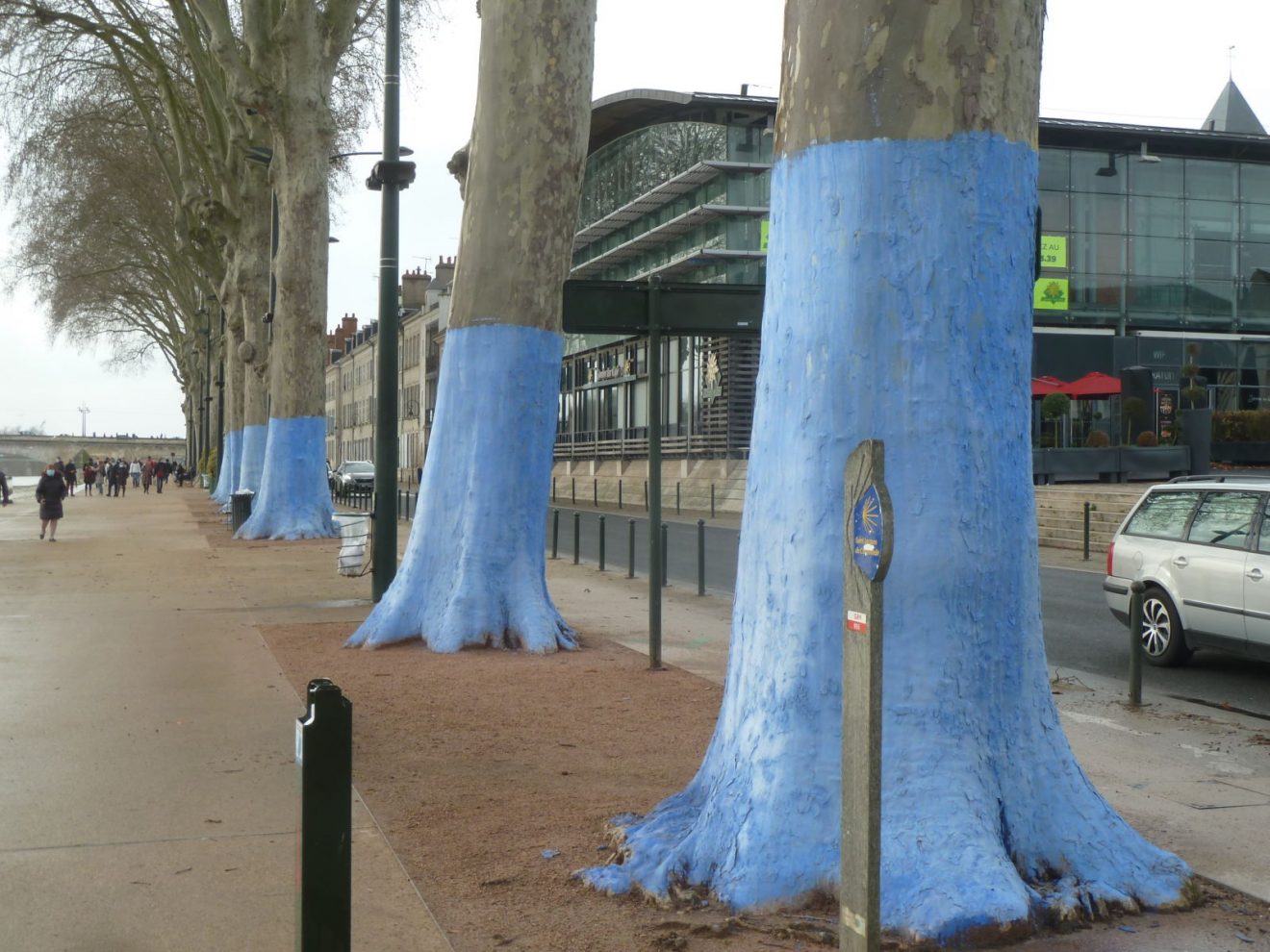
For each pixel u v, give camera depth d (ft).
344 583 59.88
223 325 184.14
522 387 39.17
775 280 16.81
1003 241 16.22
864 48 15.89
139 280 302.04
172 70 152.66
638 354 178.70
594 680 32.58
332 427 441.68
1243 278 157.07
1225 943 14.20
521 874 16.62
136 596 53.62
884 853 14.62
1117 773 23.48
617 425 190.39
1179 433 124.06
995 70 16.06
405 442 315.17
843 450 15.79
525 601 38.52
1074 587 59.52
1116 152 152.35
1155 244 154.40
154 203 207.82
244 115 116.67
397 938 14.48
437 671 33.94
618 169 177.78
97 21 141.79
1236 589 34.45
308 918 11.18
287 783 21.72
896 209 15.85
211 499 184.03
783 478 16.22
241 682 32.09
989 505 15.93
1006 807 15.58
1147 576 37.63
